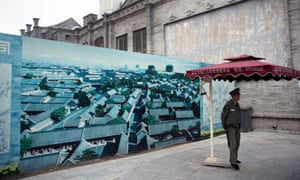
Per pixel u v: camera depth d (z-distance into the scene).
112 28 18.66
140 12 16.23
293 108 9.30
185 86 8.79
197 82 9.21
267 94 10.09
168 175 4.91
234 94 5.32
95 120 6.32
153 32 15.35
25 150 5.12
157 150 7.52
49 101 5.50
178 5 13.79
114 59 6.80
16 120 5.00
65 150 5.74
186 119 8.75
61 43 5.75
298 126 9.23
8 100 4.89
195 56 12.98
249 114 10.30
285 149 6.95
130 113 7.13
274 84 9.88
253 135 9.29
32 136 5.23
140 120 7.38
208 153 6.69
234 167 5.17
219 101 10.16
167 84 8.21
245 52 10.83
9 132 4.89
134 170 5.28
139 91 7.40
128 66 7.13
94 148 6.28
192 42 13.14
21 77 5.09
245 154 6.44
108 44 18.80
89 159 6.17
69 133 5.82
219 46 11.86
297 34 9.16
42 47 5.43
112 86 6.73
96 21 20.17
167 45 14.52
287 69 4.57
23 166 5.09
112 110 6.70
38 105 5.33
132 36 16.91
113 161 6.16
